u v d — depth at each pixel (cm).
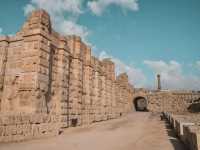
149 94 6656
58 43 2161
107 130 2073
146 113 5659
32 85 1677
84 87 2767
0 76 1834
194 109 5816
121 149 1132
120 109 4803
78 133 1834
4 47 1908
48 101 1908
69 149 1115
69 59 2395
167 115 3234
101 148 1155
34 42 1759
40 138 1479
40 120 1545
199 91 6288
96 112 3108
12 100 1777
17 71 1820
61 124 2012
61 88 2072
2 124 1212
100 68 3494
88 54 2923
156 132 1877
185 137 1215
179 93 6400
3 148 1081
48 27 1906
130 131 1980
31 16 1847
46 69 1809
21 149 1081
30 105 1644
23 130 1364
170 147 1182
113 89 4256
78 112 2438
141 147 1188
